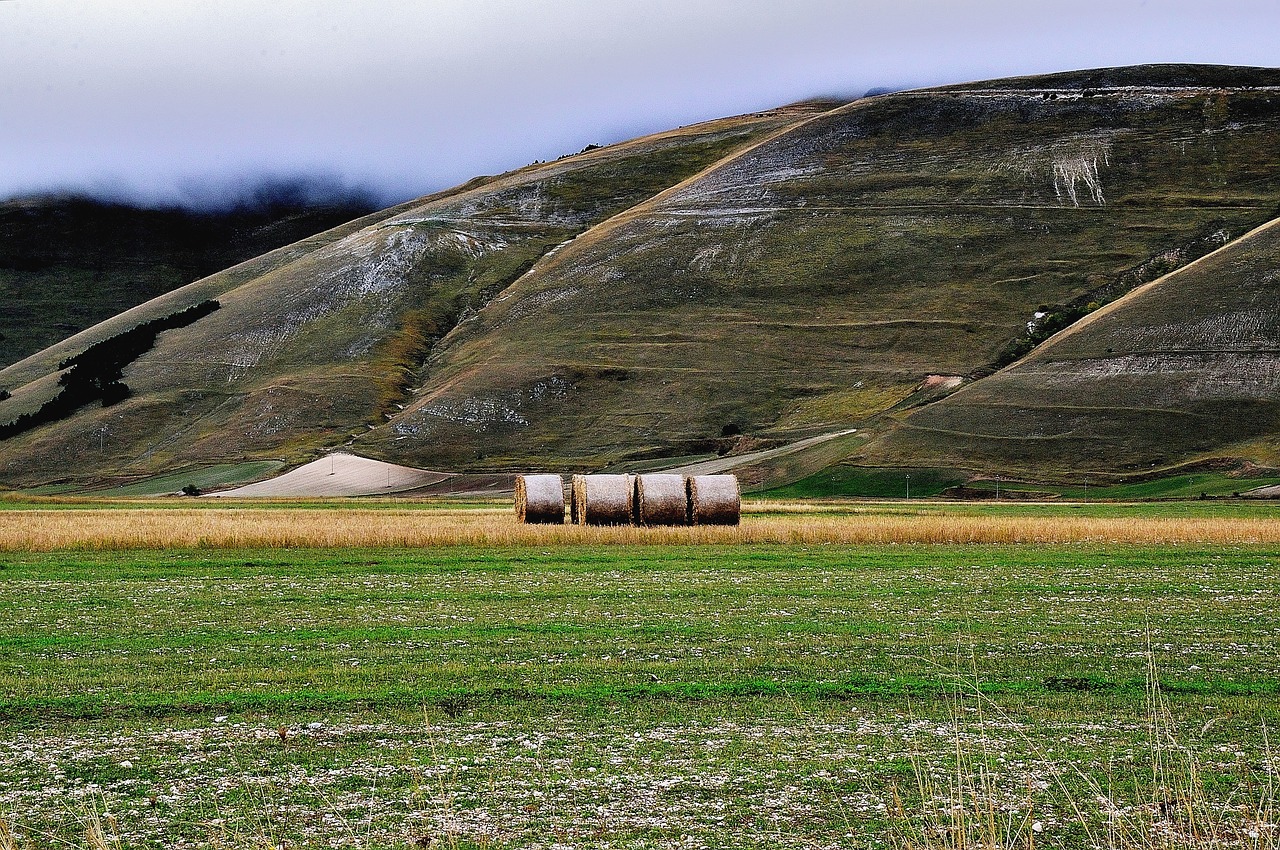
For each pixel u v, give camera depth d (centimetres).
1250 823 1396
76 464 17162
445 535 4944
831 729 1800
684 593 3328
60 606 3078
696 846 1341
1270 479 12094
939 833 1336
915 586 3484
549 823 1406
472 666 2239
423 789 1522
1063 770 1598
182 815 1430
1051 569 3969
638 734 1775
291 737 1752
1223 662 2289
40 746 1708
